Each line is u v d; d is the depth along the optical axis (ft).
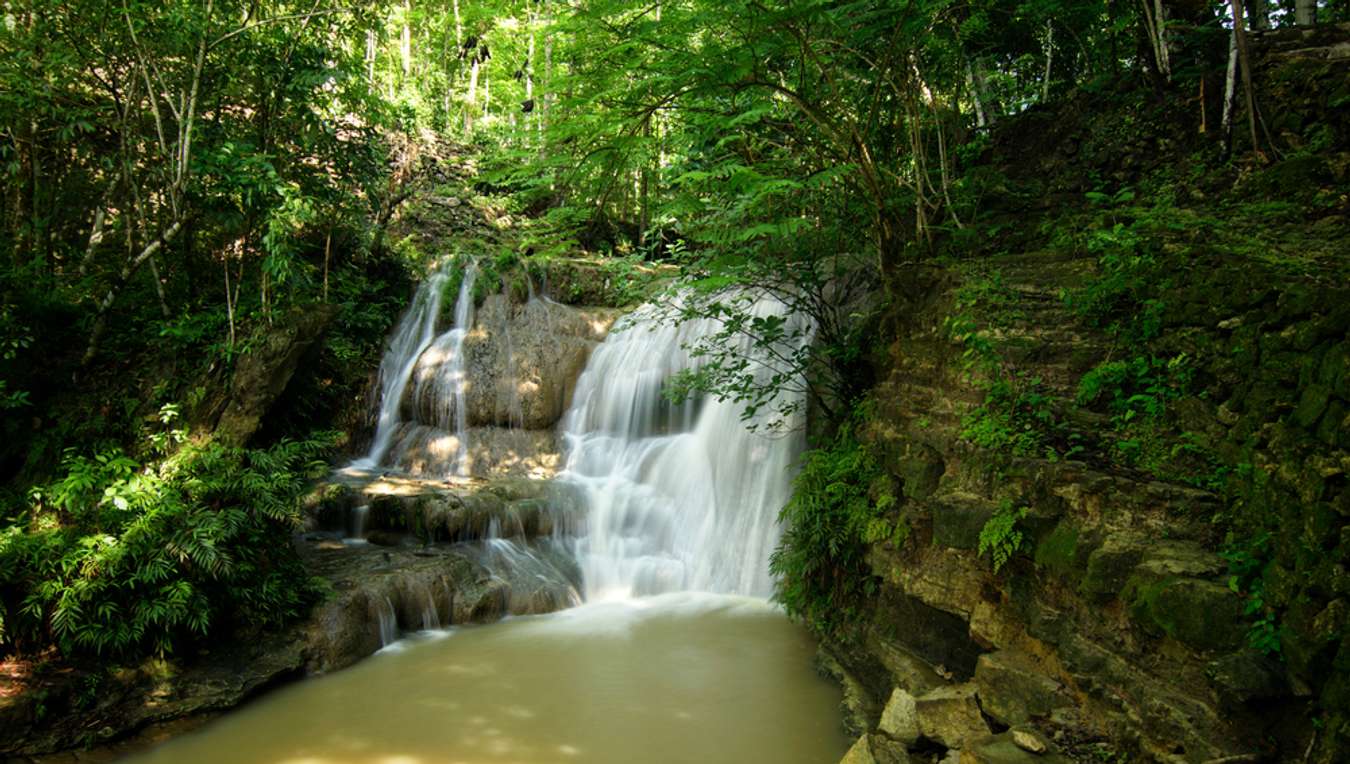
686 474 31.96
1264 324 12.35
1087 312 17.16
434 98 63.98
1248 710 9.71
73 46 23.98
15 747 15.85
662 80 18.80
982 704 14.03
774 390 26.76
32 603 17.62
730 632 23.94
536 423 37.32
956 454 16.63
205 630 19.06
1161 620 10.64
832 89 21.04
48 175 27.45
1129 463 13.67
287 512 21.99
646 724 18.10
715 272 25.39
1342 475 9.46
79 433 22.16
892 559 18.84
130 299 26.55
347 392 37.96
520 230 52.34
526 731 17.78
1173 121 25.63
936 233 27.07
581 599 27.22
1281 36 25.38
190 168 24.39
